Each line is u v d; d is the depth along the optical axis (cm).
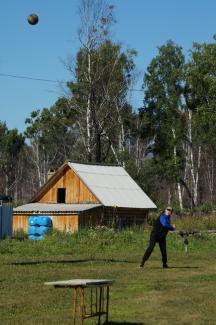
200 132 8112
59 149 9550
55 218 4803
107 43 6644
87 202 4953
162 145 8319
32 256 2631
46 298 1591
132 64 7062
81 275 1997
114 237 3309
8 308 1472
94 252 2852
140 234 3731
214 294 1656
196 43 7725
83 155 6969
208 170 9625
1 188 10956
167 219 2269
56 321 1342
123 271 2125
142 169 7600
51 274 2005
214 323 1328
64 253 2780
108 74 6725
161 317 1388
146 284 1825
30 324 1314
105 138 7344
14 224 4969
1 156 10550
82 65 6588
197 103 8162
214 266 2334
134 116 8119
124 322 1339
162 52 8394
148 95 8369
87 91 6569
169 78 8300
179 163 8119
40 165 10119
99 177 5134
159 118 8325
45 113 9250
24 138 10588
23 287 1747
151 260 2525
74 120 8038
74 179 5056
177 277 1989
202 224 4591
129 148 8712
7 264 2273
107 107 6712
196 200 8344
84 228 4241
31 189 11238
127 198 4991
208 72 7625
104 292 1686
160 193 10062
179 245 3114
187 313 1424
